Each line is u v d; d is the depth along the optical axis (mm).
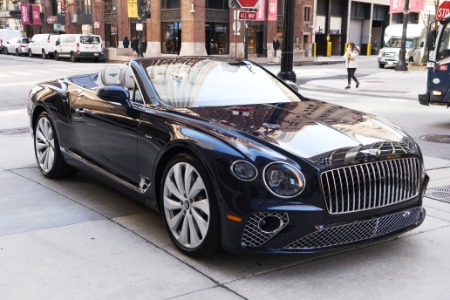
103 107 4766
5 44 49375
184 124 3887
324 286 3352
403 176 3689
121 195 5297
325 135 3729
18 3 66062
